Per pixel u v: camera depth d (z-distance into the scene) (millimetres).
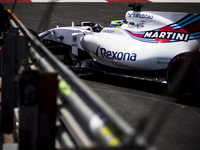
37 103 4387
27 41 7215
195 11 32438
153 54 12242
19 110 4484
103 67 14352
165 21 12492
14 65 7562
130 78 14281
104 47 13781
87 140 3291
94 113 3311
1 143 6945
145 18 13062
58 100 4863
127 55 12906
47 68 5035
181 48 11781
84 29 16281
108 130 2871
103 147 2811
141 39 12984
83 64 14945
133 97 12047
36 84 4301
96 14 31359
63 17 29500
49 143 4617
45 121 4551
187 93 11172
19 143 4547
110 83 13914
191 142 8438
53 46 16875
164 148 7992
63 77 4441
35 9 32594
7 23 11023
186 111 10797
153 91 12844
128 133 2535
